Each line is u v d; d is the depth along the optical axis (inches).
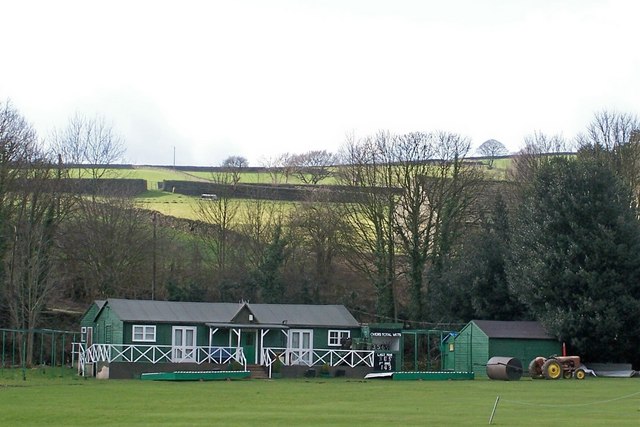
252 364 3275.1
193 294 4050.2
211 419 1596.9
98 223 4074.8
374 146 5098.4
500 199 4092.0
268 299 4089.6
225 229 4517.7
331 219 4308.6
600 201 3474.4
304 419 1603.1
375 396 2220.7
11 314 3622.0
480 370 3420.3
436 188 4148.6
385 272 4168.3
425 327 4040.4
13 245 3599.9
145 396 2133.4
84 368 3115.2
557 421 1585.9
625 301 3378.4
